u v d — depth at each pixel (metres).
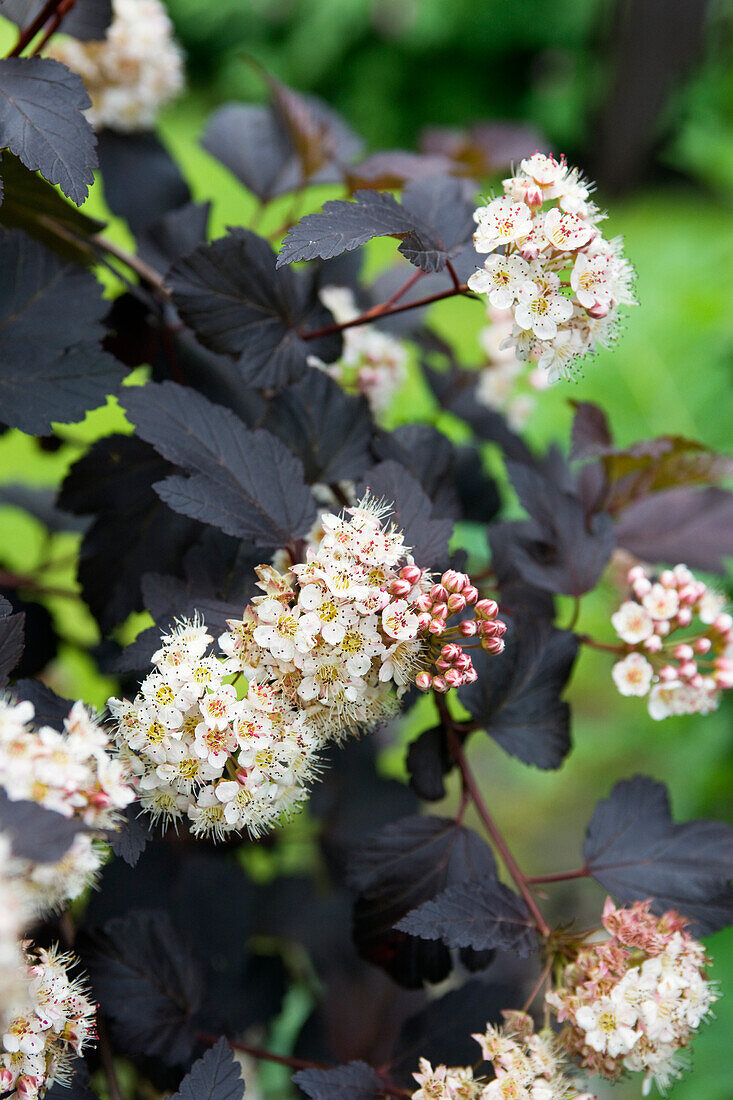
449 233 0.54
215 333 0.55
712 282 1.29
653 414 1.17
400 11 2.54
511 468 0.56
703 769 1.04
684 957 0.51
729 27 2.28
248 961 0.61
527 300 0.50
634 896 0.53
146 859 0.60
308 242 0.50
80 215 0.55
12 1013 0.48
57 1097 0.50
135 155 0.63
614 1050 0.50
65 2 0.56
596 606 1.11
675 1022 0.50
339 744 0.51
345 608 0.49
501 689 0.55
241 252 0.55
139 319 0.58
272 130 0.64
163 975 0.54
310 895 0.63
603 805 0.54
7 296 0.54
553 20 2.46
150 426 0.52
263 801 0.50
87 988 0.52
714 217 2.05
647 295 1.30
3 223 0.56
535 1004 0.56
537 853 1.08
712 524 0.61
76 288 0.54
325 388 0.56
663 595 0.54
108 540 0.56
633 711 1.17
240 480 0.53
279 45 2.65
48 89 0.52
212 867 0.61
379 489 0.52
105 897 0.59
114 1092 0.53
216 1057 0.50
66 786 0.47
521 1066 0.50
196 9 2.60
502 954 0.63
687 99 1.93
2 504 0.66
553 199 0.51
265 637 0.49
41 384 0.54
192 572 0.53
